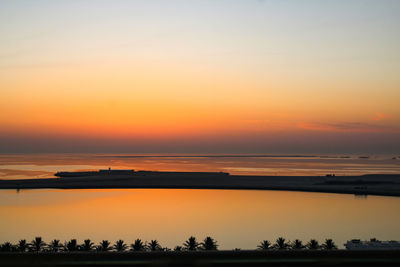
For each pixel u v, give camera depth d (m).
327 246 63.34
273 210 156.75
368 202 177.25
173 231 121.31
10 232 118.00
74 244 58.75
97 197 194.75
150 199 188.50
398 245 62.34
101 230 121.88
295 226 128.50
